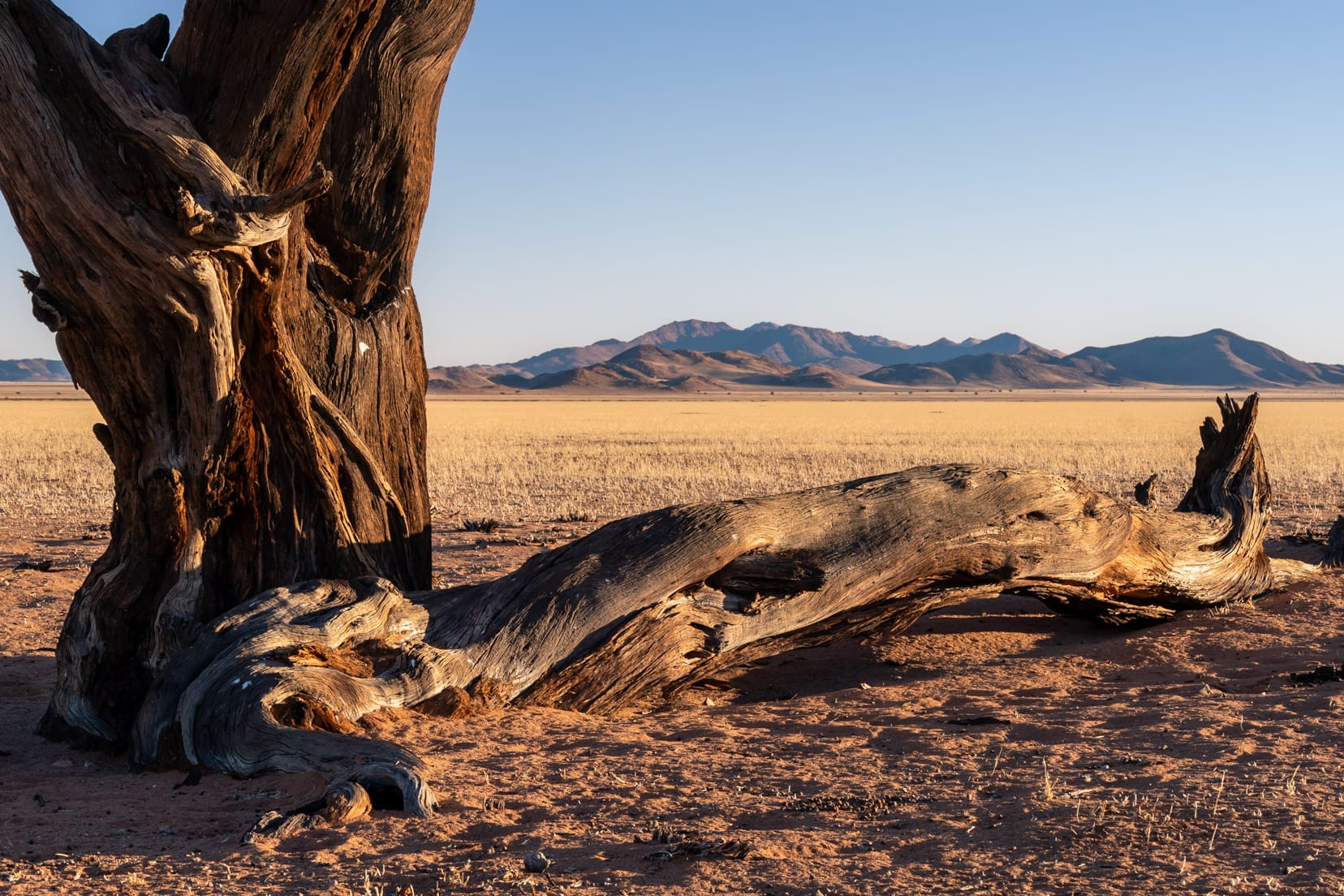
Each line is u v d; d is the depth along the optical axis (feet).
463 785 20.94
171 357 26.66
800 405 518.78
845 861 16.30
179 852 17.74
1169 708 26.50
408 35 30.66
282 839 18.12
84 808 21.07
